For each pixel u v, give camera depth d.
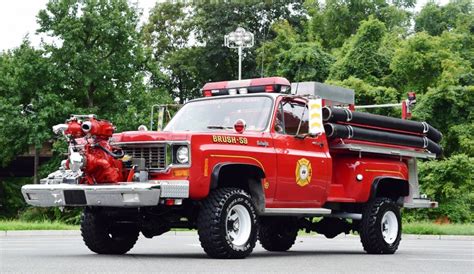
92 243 10.84
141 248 13.55
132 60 44.28
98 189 9.38
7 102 42.69
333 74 44.16
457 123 39.47
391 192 13.41
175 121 11.52
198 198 9.67
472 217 35.91
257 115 10.95
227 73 58.78
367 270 8.59
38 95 41.97
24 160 49.78
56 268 8.09
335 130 11.66
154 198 9.21
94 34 43.06
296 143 11.08
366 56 43.34
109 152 9.71
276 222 12.50
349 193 12.20
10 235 20.89
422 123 13.70
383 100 40.56
